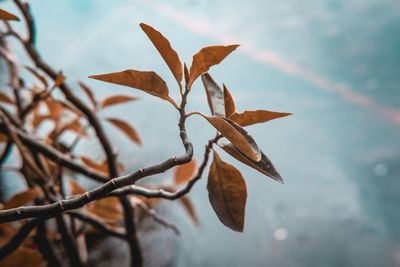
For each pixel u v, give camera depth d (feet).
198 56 2.47
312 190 15.55
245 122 2.62
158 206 6.38
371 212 13.80
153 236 5.84
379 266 10.57
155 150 10.31
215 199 2.62
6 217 2.32
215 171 2.62
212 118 2.44
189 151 2.39
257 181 16.29
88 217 3.27
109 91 17.88
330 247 11.48
